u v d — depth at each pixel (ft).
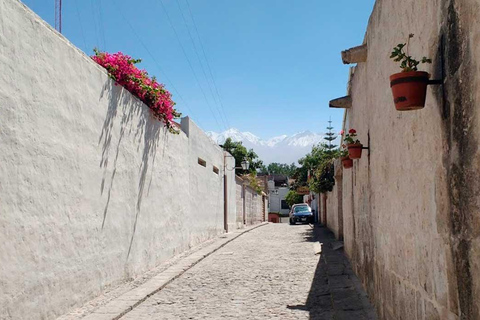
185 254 43.83
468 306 9.34
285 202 226.99
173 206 41.93
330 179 65.98
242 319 21.29
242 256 44.14
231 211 78.13
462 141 9.47
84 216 23.70
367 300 23.22
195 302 25.04
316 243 52.70
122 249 29.14
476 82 8.63
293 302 24.49
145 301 25.31
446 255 10.71
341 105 32.96
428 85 11.74
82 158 23.57
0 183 16.57
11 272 17.02
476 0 8.54
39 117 19.39
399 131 15.56
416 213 13.39
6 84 17.07
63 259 21.22
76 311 22.03
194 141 51.44
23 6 18.45
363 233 25.88
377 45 20.13
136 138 32.01
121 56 30.30
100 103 25.98
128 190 30.40
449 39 10.11
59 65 21.27
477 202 8.77
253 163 133.69
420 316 13.06
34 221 18.75
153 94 34.09
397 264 16.08
